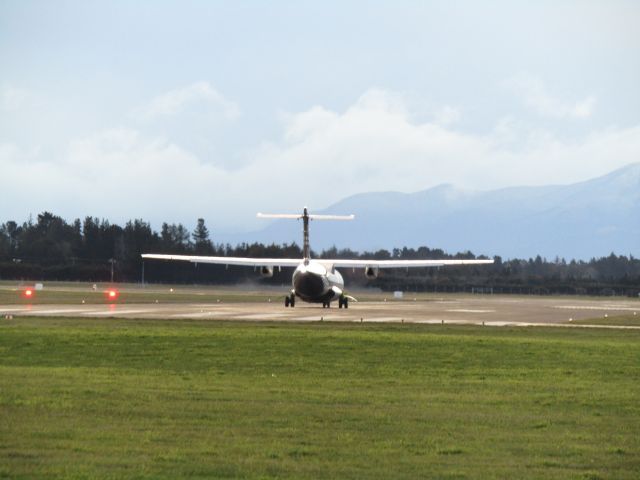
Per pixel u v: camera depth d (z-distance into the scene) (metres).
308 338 182.00
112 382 120.00
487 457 81.69
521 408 105.06
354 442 86.62
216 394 111.44
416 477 75.00
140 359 148.25
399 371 136.75
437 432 91.44
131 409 100.44
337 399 109.38
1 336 180.00
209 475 74.44
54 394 109.06
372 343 174.12
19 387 114.00
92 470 74.88
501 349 168.25
